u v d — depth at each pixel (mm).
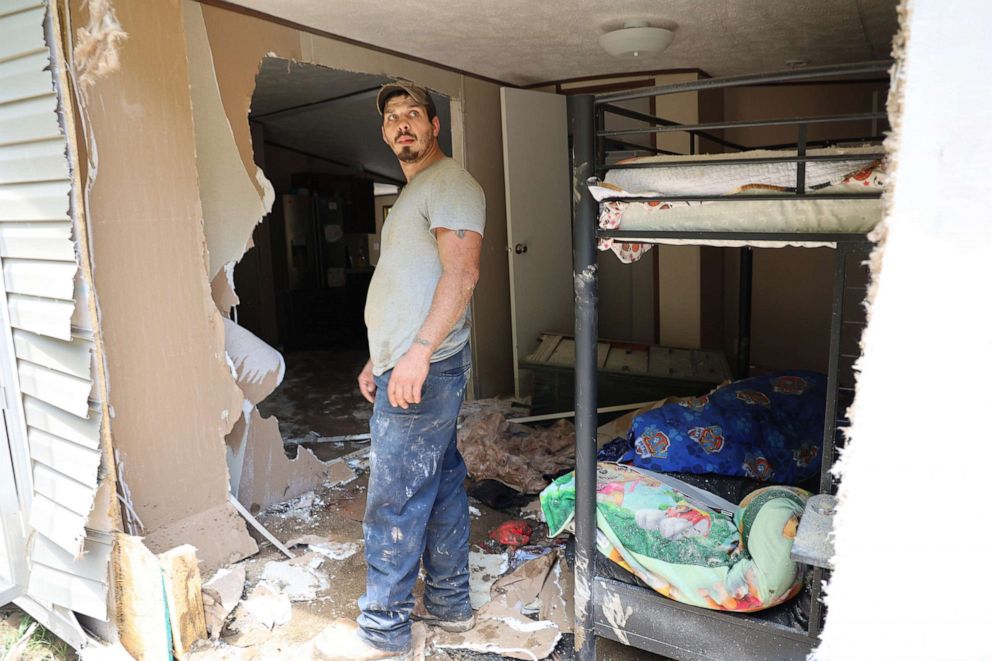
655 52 3641
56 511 2287
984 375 1150
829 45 4113
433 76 4348
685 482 2586
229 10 2988
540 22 3471
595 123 1937
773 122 1672
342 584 2613
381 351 2090
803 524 1626
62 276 2137
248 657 2184
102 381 2146
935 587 1237
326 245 7414
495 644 2227
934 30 1090
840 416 2996
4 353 2357
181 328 2523
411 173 2203
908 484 1224
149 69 2363
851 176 1617
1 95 2209
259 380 3137
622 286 5391
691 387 4152
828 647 1336
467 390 4914
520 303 4715
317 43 3479
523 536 2916
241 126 3061
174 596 2141
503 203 5078
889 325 1189
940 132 1110
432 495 2166
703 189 1833
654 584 2002
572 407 4508
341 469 3637
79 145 2205
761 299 5625
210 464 2660
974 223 1115
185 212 2512
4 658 2291
